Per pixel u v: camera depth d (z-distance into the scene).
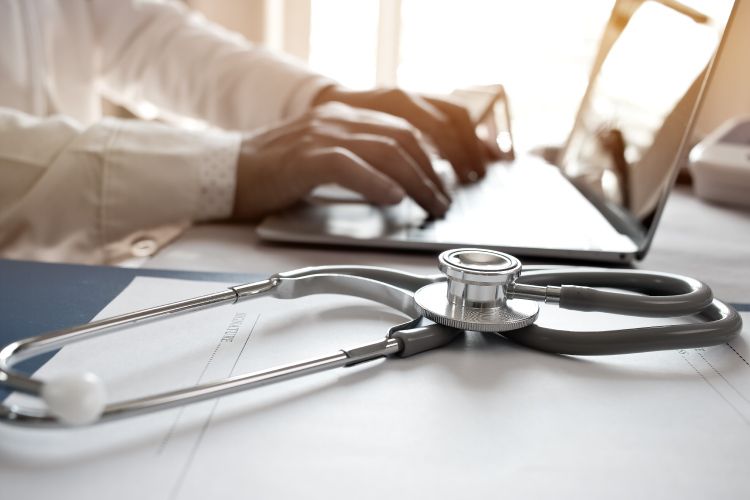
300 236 0.54
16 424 0.21
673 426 0.26
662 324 0.37
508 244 0.52
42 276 0.41
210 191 0.62
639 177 0.58
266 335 0.33
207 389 0.24
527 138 1.29
